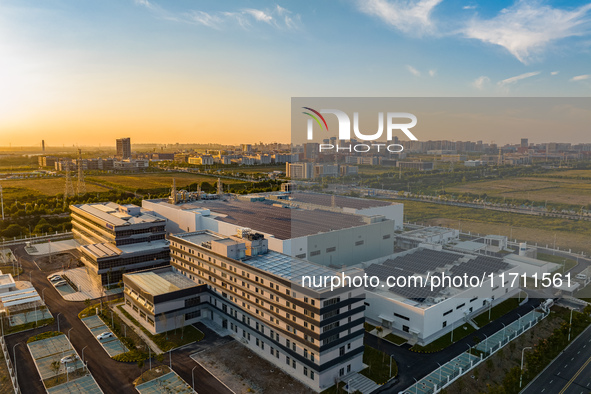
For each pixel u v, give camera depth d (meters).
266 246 104.69
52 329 104.06
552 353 90.00
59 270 148.38
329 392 77.50
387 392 77.81
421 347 93.12
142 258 139.00
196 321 108.38
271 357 90.19
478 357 89.06
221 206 173.62
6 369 86.25
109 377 83.62
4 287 123.50
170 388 79.44
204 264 110.25
